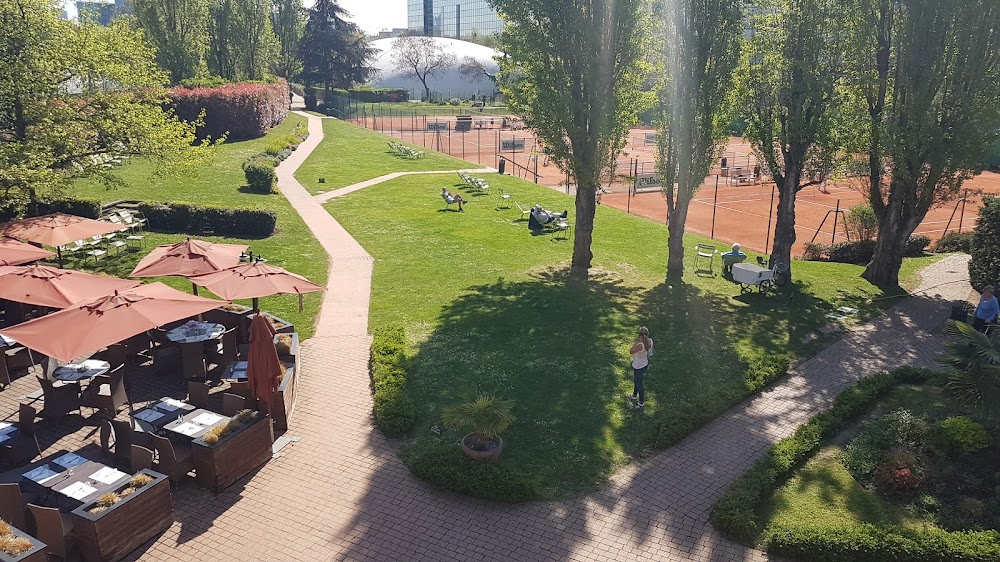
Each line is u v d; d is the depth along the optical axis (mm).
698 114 23219
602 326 20406
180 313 13664
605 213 38156
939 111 23062
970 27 21172
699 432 14609
